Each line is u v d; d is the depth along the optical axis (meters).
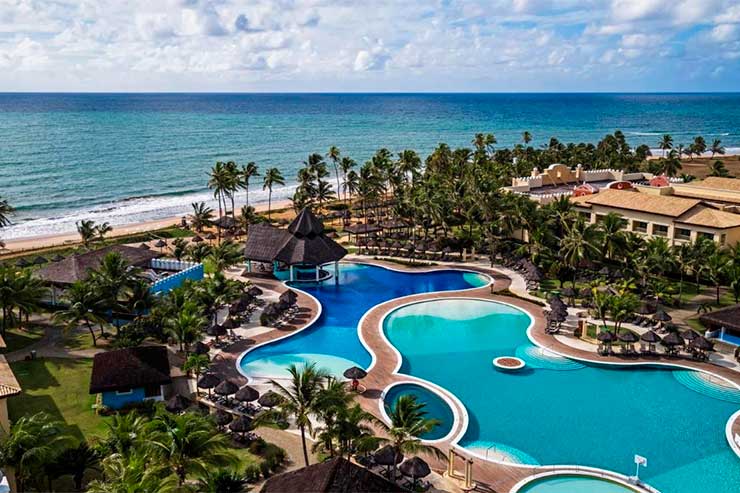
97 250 71.75
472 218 89.44
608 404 45.41
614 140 173.50
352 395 35.62
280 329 60.44
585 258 69.31
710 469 37.06
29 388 46.72
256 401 45.28
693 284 73.00
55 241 99.62
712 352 53.91
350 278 79.50
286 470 36.25
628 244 71.31
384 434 40.41
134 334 53.78
